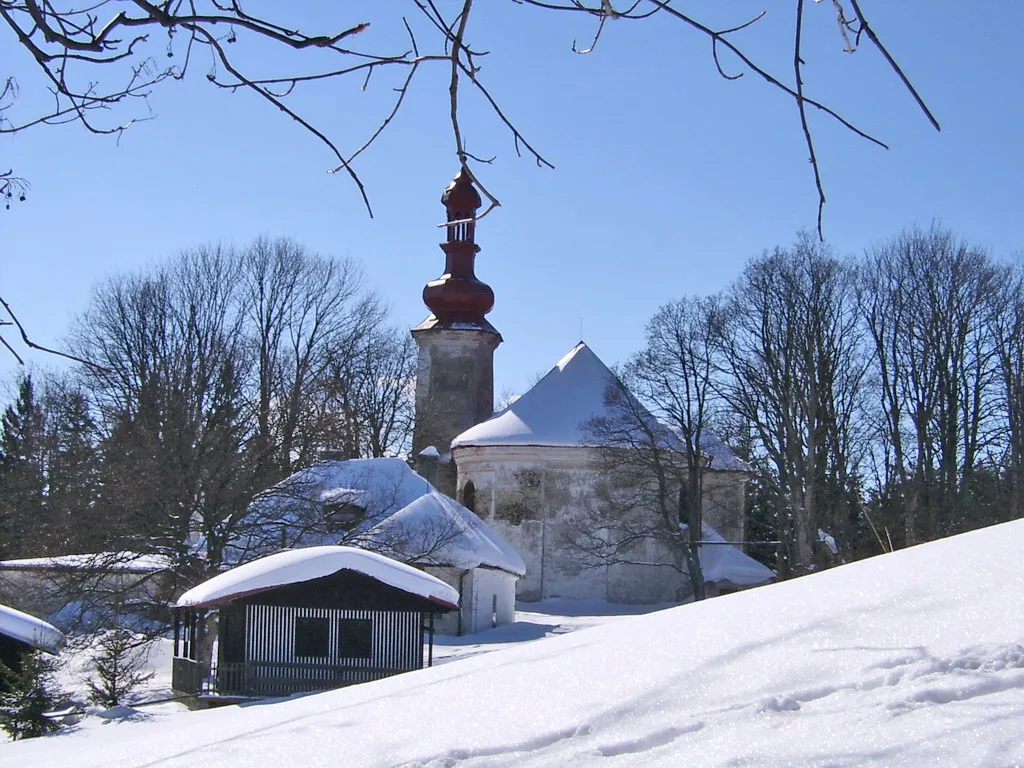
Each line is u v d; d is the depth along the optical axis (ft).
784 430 161.89
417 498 169.78
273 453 122.21
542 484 195.00
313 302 211.20
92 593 110.93
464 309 229.25
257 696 89.56
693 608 25.23
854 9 10.15
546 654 23.56
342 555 90.43
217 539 113.50
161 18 12.49
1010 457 166.30
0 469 126.72
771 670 19.15
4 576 131.23
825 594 22.66
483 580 163.22
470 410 224.74
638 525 187.32
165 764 20.35
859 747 15.07
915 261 170.40
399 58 12.51
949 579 21.65
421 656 91.09
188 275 198.29
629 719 18.31
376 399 232.12
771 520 210.59
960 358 168.04
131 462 113.70
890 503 169.48
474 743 18.25
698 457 177.88
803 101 11.07
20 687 78.59
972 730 15.02
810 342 160.25
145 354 182.19
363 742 19.29
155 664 119.44
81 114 14.39
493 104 12.75
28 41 12.85
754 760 15.30
